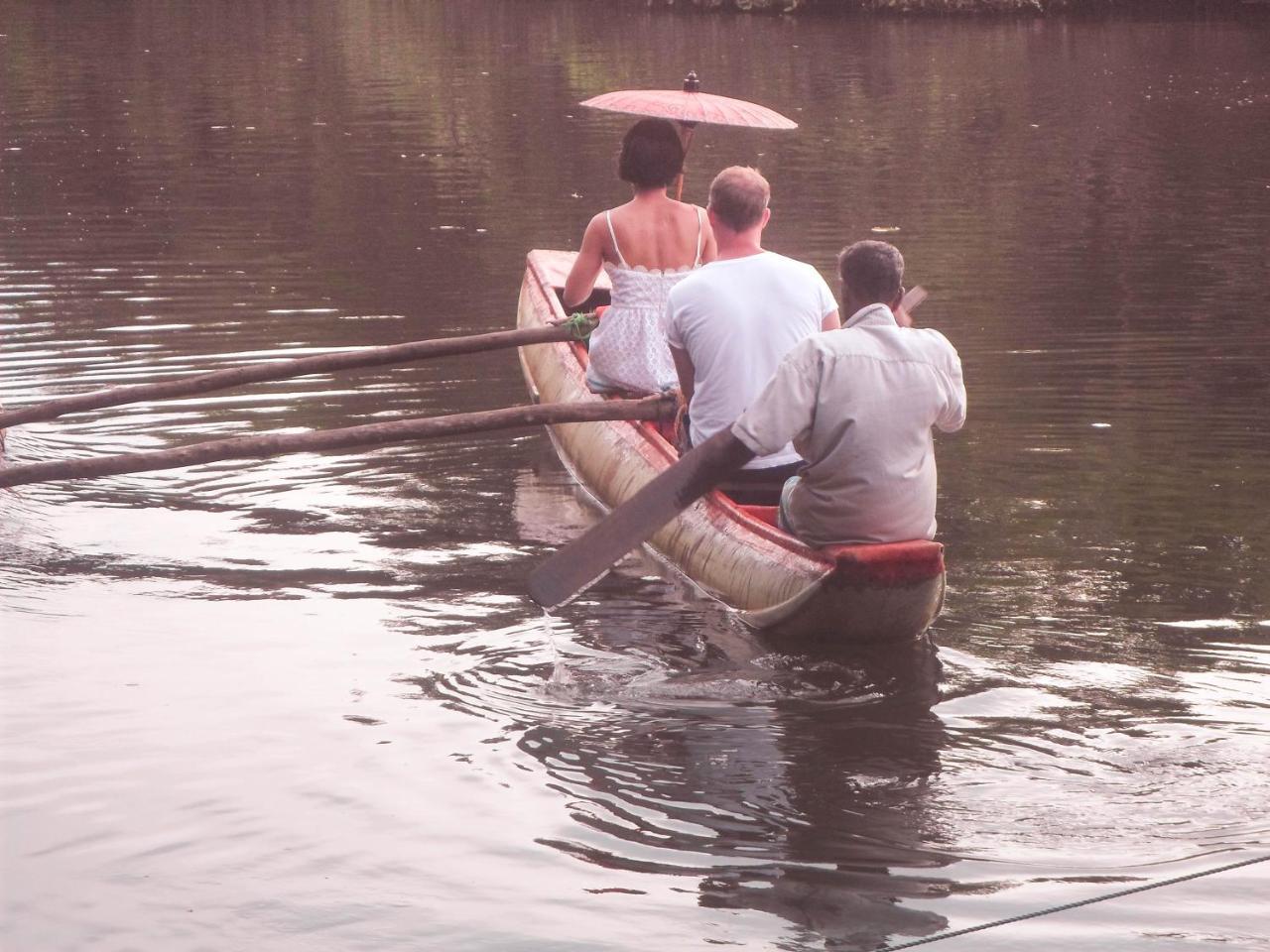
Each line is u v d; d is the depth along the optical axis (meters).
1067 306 11.85
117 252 13.88
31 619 6.12
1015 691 5.40
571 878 4.17
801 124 22.56
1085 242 14.38
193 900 4.07
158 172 18.23
